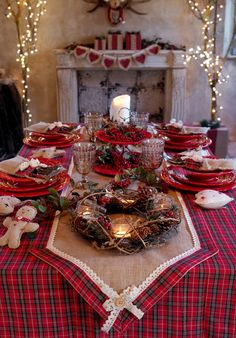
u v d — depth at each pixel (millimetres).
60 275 1143
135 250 1182
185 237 1274
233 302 1157
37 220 1371
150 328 1191
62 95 4570
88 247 1221
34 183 1587
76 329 1208
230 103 4746
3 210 1396
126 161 1844
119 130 1945
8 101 4145
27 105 4617
